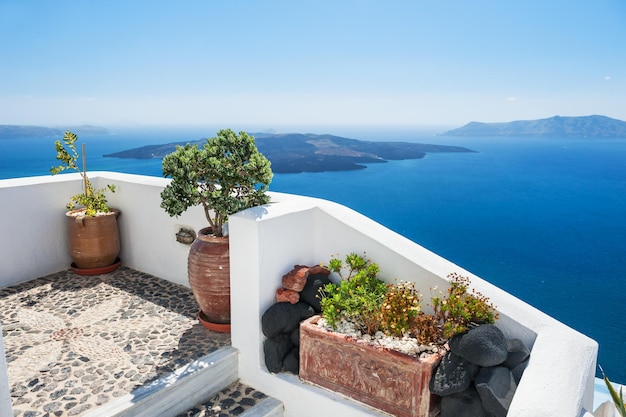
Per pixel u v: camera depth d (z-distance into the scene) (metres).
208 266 4.38
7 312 5.07
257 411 3.69
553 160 161.25
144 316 4.99
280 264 4.06
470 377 2.96
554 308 33.06
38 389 3.58
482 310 3.23
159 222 5.98
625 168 136.12
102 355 4.13
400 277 3.89
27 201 5.94
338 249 4.29
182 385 3.69
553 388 2.75
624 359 23.53
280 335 3.92
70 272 6.36
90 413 3.22
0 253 5.73
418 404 3.04
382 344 3.28
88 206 6.12
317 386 3.63
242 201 4.32
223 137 4.50
